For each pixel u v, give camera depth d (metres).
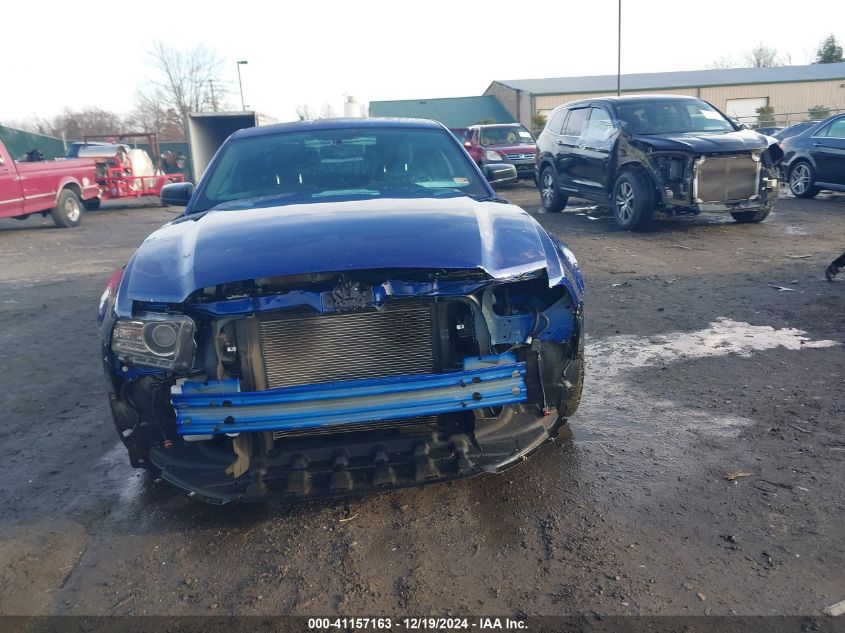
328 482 2.89
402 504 3.21
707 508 3.04
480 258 2.89
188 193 4.39
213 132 22.95
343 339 2.91
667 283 7.07
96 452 3.97
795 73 51.09
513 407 3.22
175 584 2.71
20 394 5.00
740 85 48.47
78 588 2.72
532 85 51.19
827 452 3.48
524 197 16.16
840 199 13.23
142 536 3.07
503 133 19.22
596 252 8.91
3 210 13.89
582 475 3.38
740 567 2.63
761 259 7.97
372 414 2.79
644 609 2.43
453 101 53.97
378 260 2.79
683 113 10.80
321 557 2.83
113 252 11.63
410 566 2.74
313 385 2.78
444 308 2.97
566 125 12.41
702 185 9.48
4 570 2.85
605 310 6.24
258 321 2.88
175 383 2.91
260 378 2.90
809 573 2.58
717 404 4.13
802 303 6.09
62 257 11.34
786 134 18.22
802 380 4.40
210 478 2.92
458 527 3.00
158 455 3.05
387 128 4.56
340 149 4.34
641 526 2.93
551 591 2.55
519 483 3.34
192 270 2.88
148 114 53.06
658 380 4.55
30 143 28.17
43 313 7.45
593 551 2.78
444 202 3.57
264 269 2.77
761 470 3.35
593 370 4.80
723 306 6.14
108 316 3.02
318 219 3.20
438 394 2.82
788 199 13.46
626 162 10.31
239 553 2.89
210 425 2.78
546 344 3.15
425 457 2.94
